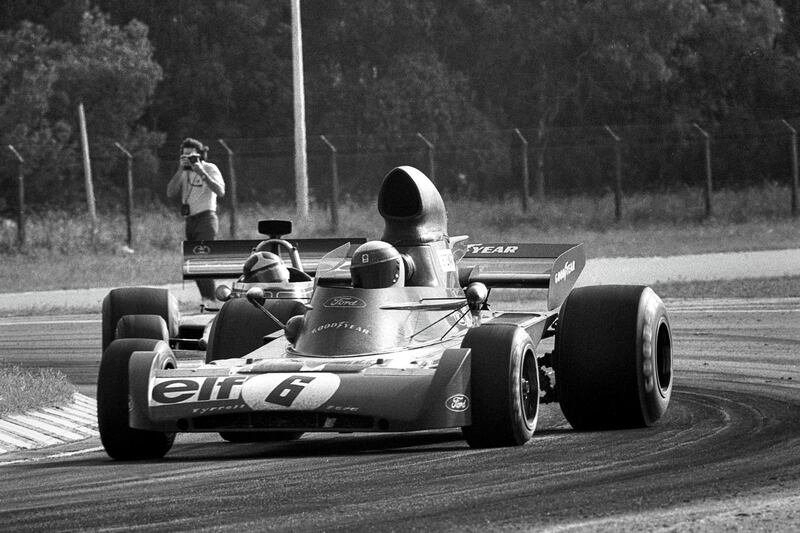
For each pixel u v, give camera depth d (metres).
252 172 178.62
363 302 31.81
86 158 129.38
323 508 21.89
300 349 31.39
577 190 181.00
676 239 121.06
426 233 34.25
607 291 32.50
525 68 184.62
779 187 166.88
